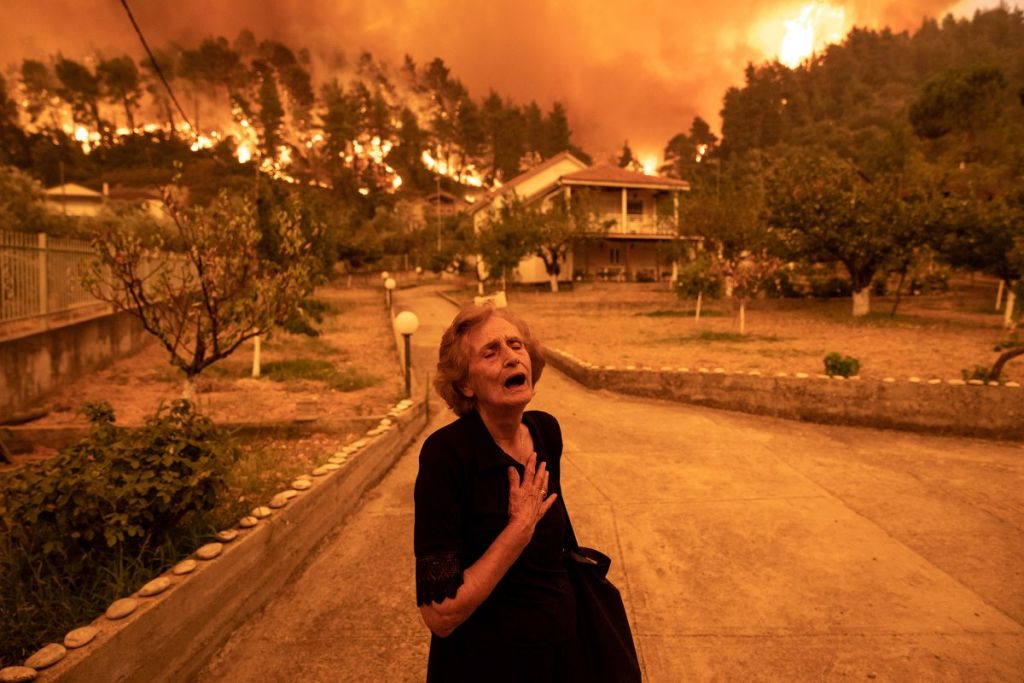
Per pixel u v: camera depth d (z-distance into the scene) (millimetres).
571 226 37625
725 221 33281
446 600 1312
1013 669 2967
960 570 4066
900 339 17672
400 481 5969
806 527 4809
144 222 20406
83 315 10547
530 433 1654
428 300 36188
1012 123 48719
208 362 7602
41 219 18109
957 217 21906
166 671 2668
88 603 2830
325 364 12258
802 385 8820
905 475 6242
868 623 3393
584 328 21203
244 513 4156
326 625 3338
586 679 1527
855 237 23219
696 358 14047
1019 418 7961
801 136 139375
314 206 23406
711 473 6246
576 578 1643
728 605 3602
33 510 2990
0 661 2465
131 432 3703
